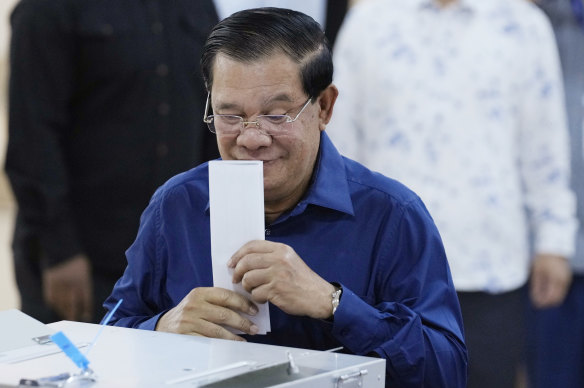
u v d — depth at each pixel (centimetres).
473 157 507
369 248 313
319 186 312
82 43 496
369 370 251
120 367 247
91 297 509
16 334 274
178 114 504
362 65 519
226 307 291
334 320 288
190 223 323
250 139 289
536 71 524
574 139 598
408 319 296
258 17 293
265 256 284
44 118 496
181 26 507
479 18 514
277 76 288
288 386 232
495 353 514
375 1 529
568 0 599
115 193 504
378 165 514
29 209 500
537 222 552
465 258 507
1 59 818
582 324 612
